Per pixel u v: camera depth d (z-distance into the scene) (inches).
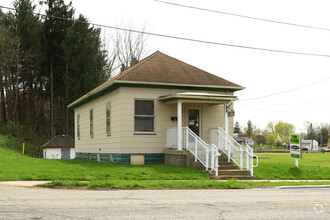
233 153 777.6
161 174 676.7
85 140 1170.0
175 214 311.6
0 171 665.0
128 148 831.1
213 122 904.9
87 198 404.2
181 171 714.2
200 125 893.2
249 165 755.4
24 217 293.0
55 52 1881.2
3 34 1836.9
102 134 981.8
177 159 784.9
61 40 1887.3
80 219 286.7
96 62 1888.5
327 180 720.3
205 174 697.0
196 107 893.8
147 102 853.2
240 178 697.6
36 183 560.4
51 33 1877.5
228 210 334.3
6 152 1231.5
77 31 1903.3
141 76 848.3
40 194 439.5
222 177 685.3
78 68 1777.8
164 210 330.3
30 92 2123.5
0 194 436.5
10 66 1948.8
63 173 661.9
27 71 2021.4
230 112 898.1
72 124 2050.9
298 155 820.6
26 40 1964.8
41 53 1868.8
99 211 321.7
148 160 842.8
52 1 1868.8
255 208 346.9
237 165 773.3
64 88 1934.1
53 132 1919.3
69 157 1686.8
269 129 6397.6
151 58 960.3
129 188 516.4
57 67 1930.4
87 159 1139.3
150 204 364.2
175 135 810.2
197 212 322.3
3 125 1923.0
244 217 302.5
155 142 851.4
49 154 1648.6
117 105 855.7
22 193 448.1
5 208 333.7
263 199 412.5
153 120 856.3
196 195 447.2
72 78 1772.9
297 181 674.2
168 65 941.8
